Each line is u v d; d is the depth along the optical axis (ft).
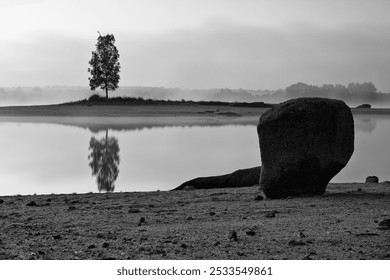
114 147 126.31
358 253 31.73
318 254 31.63
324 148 49.11
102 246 33.86
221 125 205.98
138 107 318.65
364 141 139.54
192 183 67.87
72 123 214.07
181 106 334.65
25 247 33.83
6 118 246.88
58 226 40.11
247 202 49.57
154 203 50.55
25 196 56.49
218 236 35.86
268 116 50.16
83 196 56.18
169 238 35.58
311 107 49.08
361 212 43.11
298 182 50.34
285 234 36.04
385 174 83.92
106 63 336.29
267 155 50.14
